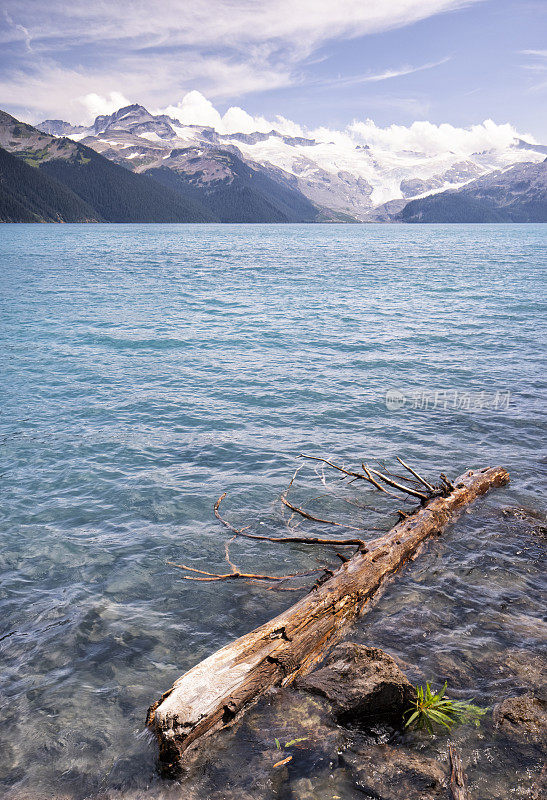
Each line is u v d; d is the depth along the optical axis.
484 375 16.84
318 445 11.38
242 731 4.35
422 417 13.08
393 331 23.75
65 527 8.04
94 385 15.81
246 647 4.86
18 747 4.33
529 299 33.56
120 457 10.70
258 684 4.67
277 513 8.54
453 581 6.64
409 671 5.02
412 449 11.20
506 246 112.56
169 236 178.12
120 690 4.93
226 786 3.88
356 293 37.38
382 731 4.38
